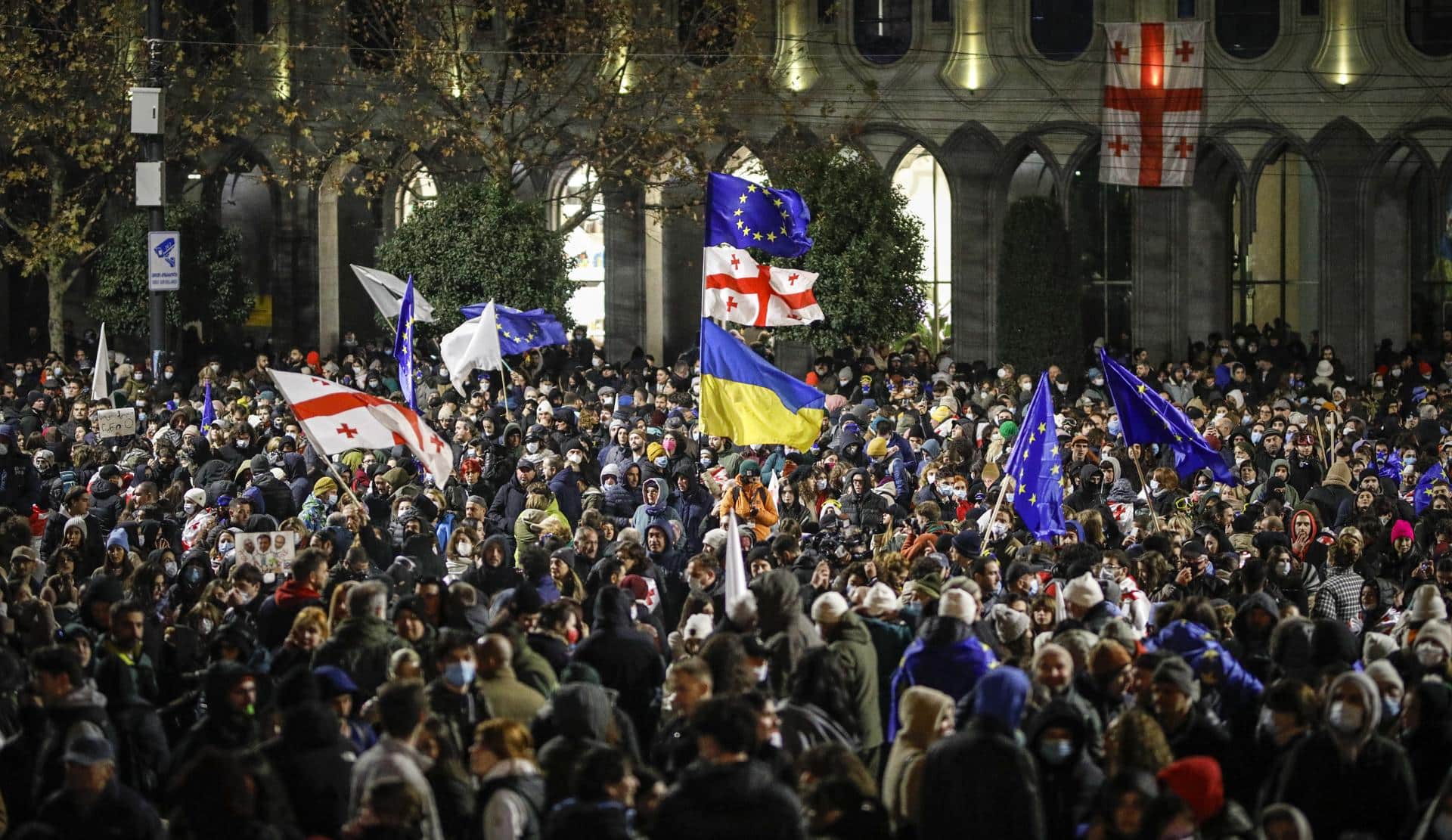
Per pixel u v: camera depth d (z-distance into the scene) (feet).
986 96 157.38
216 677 33.96
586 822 27.63
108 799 29.17
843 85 157.89
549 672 38.50
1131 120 152.35
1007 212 148.46
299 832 30.42
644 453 83.92
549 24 145.89
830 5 158.40
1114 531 69.00
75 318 162.50
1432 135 154.51
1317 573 59.57
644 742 41.06
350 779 31.73
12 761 35.06
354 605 40.34
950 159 157.89
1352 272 155.33
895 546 64.23
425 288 137.49
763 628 39.83
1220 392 124.98
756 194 65.36
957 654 37.47
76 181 157.89
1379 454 92.94
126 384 120.67
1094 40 156.15
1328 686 35.65
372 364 129.80
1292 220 160.76
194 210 148.66
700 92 145.38
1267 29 155.94
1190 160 152.76
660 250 161.99
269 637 46.11
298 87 155.53
